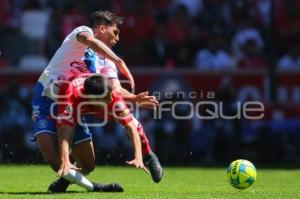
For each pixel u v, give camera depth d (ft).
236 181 68.33
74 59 66.95
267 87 138.10
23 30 164.76
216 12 164.35
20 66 158.40
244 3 166.40
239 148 131.23
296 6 168.35
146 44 156.25
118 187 67.15
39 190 69.82
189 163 130.31
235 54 156.76
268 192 67.46
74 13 162.30
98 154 128.47
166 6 165.58
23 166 109.29
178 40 157.07
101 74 65.46
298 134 134.31
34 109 66.28
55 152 65.21
